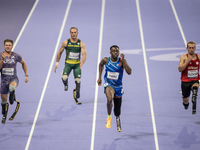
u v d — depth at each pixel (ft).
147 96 92.84
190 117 80.79
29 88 98.48
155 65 110.22
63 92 96.48
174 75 104.32
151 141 70.23
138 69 108.27
